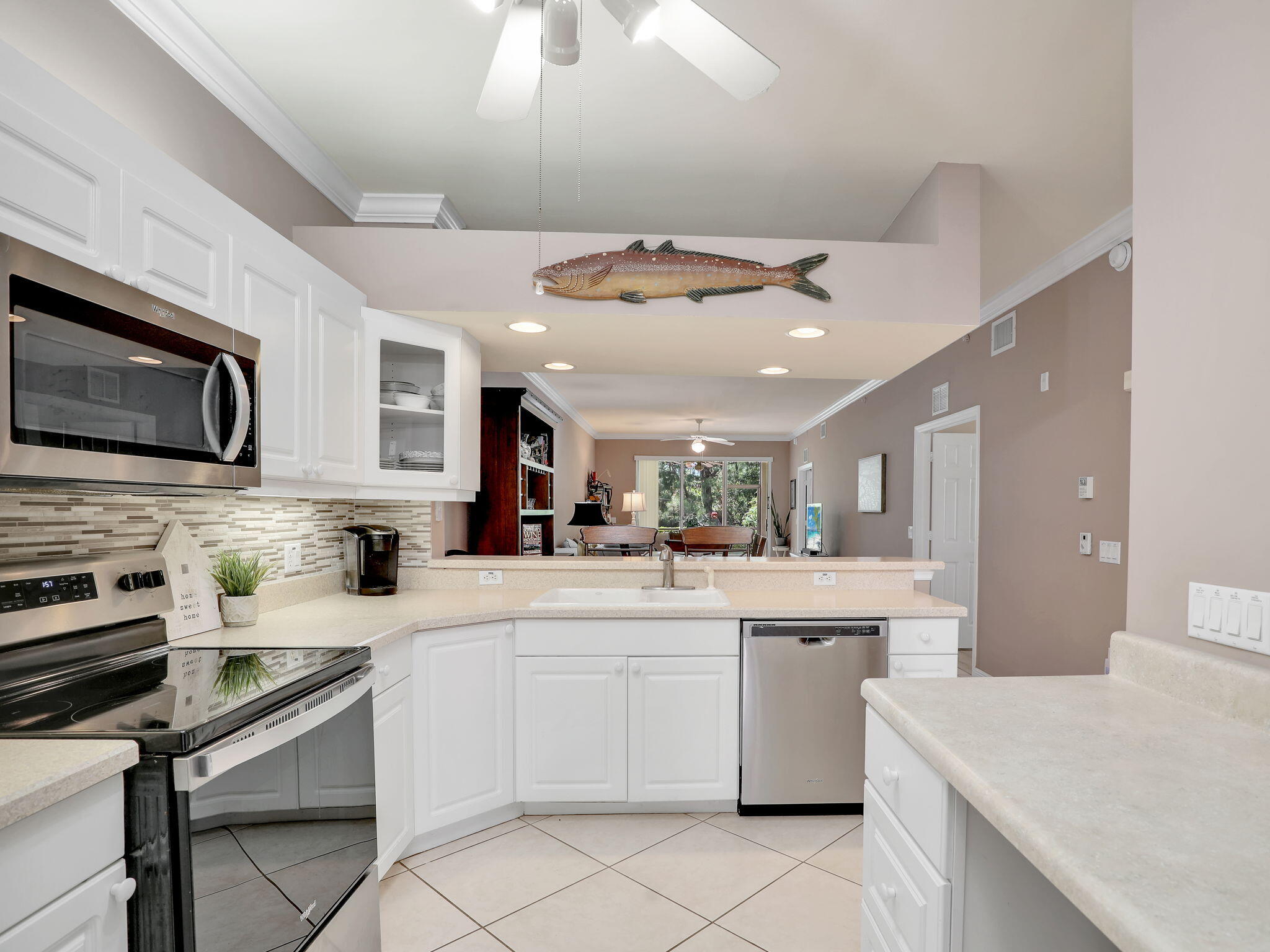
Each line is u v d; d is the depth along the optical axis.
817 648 2.58
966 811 1.04
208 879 1.18
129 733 1.14
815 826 2.53
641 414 9.34
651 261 2.62
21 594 1.40
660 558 3.08
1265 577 1.14
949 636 2.62
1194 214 1.30
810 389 7.31
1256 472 1.16
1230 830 0.80
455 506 4.48
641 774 2.57
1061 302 3.62
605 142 2.55
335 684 1.62
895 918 1.25
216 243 1.73
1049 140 2.51
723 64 1.47
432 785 2.31
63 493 1.59
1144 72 1.42
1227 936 0.60
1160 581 1.38
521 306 2.60
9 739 1.13
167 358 1.48
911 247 2.65
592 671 2.55
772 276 2.62
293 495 2.15
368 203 3.01
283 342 2.04
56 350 1.20
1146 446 1.42
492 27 1.96
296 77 2.19
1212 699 1.22
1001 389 4.21
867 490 6.94
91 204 1.35
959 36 1.97
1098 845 0.76
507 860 2.28
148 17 1.84
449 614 2.36
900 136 2.49
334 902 1.59
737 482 12.38
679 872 2.22
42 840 0.94
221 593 2.10
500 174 2.81
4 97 1.17
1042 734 1.11
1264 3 1.16
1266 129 1.15
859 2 1.84
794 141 2.53
